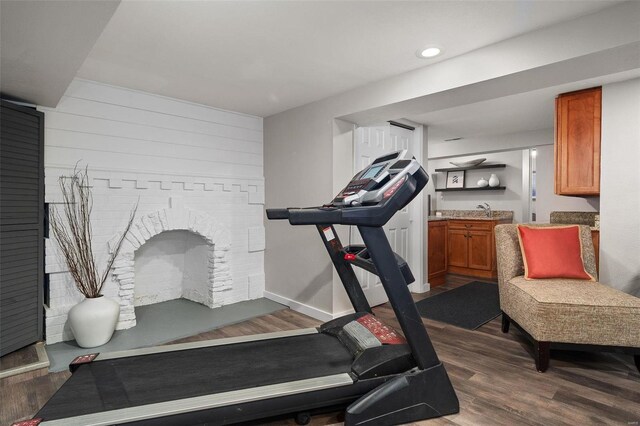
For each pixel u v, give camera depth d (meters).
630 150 2.90
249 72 2.69
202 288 3.80
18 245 2.52
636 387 2.10
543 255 2.79
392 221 4.00
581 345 2.23
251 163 3.99
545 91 3.22
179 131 3.42
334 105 3.22
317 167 3.39
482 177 6.26
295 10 1.84
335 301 3.29
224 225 3.75
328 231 2.41
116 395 1.63
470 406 1.90
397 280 1.82
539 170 4.78
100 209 2.98
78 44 1.77
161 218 3.30
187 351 2.14
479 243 5.30
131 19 1.93
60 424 1.41
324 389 1.73
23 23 1.57
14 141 2.48
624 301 2.21
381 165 2.10
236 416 1.60
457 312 3.53
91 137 2.93
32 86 2.33
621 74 2.78
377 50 2.30
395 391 1.73
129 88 3.09
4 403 1.94
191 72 2.70
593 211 4.13
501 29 2.03
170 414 1.50
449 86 2.43
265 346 2.21
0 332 2.40
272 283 3.97
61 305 2.80
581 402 1.94
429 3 1.78
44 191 2.71
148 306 3.71
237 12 1.86
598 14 1.83
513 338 2.86
